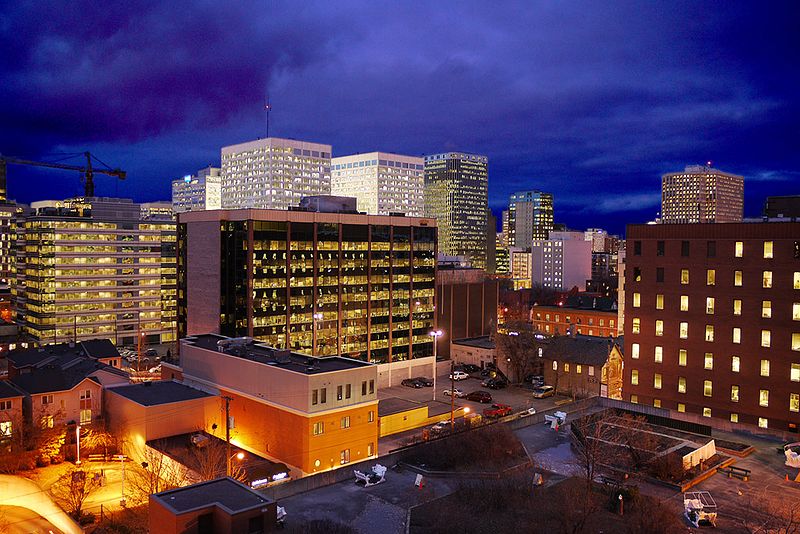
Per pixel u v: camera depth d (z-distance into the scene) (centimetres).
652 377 9006
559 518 4853
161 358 14512
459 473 5809
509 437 6669
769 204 10450
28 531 6191
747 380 8175
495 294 16025
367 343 13088
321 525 4503
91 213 17738
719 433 7294
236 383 8231
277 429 7512
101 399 8862
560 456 6475
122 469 7162
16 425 7762
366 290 13088
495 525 4762
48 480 7288
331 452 7319
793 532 4528
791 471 6038
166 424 7869
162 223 18362
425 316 14100
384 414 9244
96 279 17275
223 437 8306
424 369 13812
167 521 4003
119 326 17650
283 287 11988
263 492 5194
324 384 7238
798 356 7769
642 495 5297
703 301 8544
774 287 7962
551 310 17288
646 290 9050
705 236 8519
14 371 10975
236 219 11812
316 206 13288
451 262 18425
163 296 18350
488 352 13888
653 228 8969
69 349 12406
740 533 4709
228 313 12106
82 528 5900
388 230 13412
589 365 11250
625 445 6075
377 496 5322
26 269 18050
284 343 12025
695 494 5328
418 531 4650
